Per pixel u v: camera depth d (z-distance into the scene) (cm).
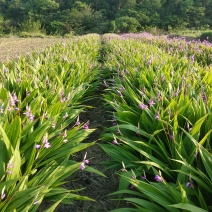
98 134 450
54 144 288
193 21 5606
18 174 224
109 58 830
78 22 6012
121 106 380
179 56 823
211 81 453
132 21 5441
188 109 330
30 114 274
